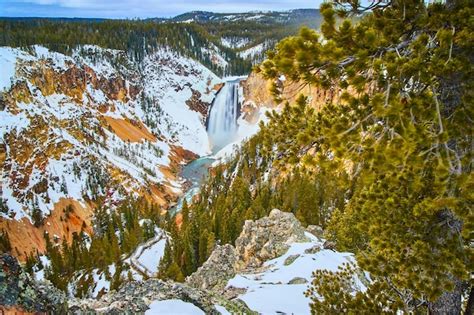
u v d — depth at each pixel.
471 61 6.51
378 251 9.55
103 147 162.38
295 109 8.65
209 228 65.19
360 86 5.91
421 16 6.36
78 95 175.50
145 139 190.50
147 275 66.31
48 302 8.51
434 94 5.88
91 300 15.72
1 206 112.25
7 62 150.62
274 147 9.22
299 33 5.81
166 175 167.00
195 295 15.59
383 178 8.70
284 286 21.77
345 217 28.08
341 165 6.27
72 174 136.50
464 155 6.41
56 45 184.38
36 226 115.69
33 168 129.38
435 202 6.52
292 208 64.12
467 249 7.52
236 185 82.50
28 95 148.62
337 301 10.55
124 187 141.50
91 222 114.31
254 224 34.03
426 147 6.52
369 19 6.79
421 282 7.66
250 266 29.78
